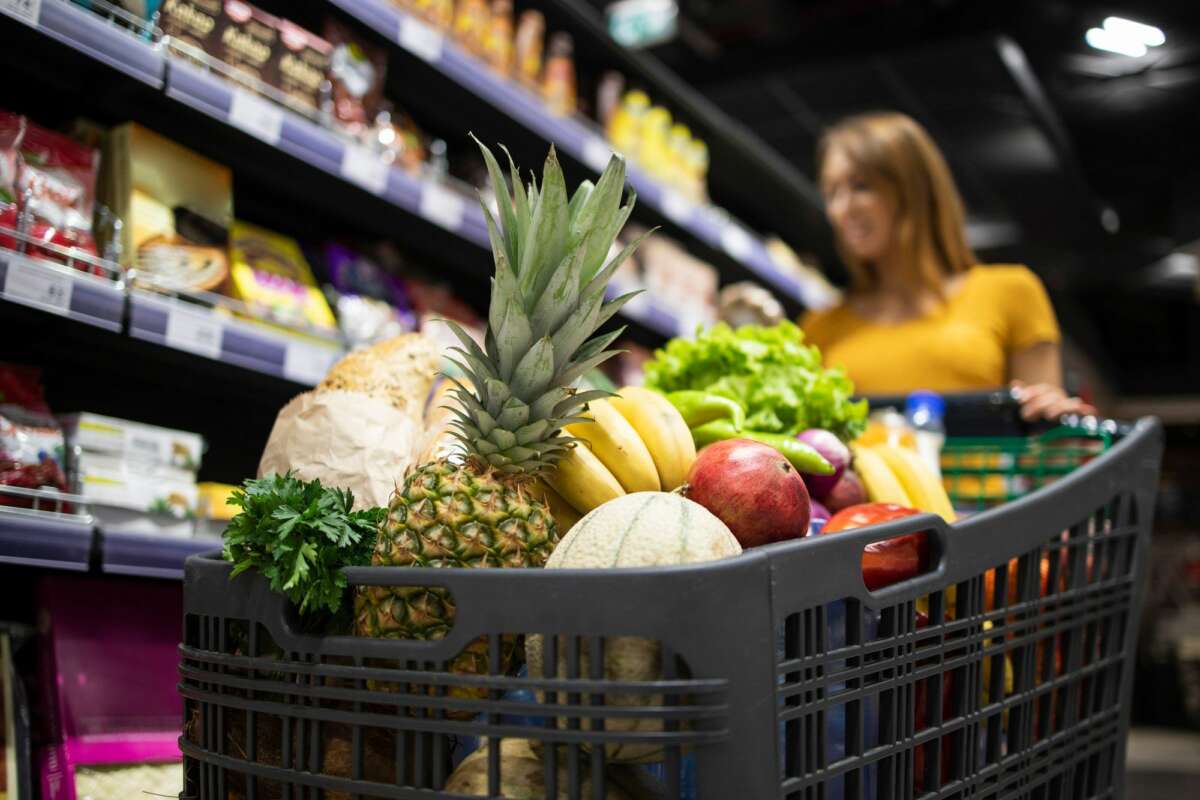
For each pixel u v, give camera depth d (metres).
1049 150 6.65
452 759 1.01
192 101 1.93
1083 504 1.25
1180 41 5.82
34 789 1.54
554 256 0.99
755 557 0.81
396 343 1.49
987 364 2.71
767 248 4.48
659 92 3.94
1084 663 1.33
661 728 0.85
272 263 2.36
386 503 1.32
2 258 1.62
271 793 0.96
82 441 1.80
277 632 0.91
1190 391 12.50
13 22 1.75
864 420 1.67
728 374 1.64
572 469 1.16
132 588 1.80
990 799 1.10
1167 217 8.52
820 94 6.00
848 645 0.90
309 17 2.49
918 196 2.84
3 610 1.93
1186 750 7.37
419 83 2.81
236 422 2.60
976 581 1.07
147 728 1.66
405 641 0.85
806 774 0.83
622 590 0.79
